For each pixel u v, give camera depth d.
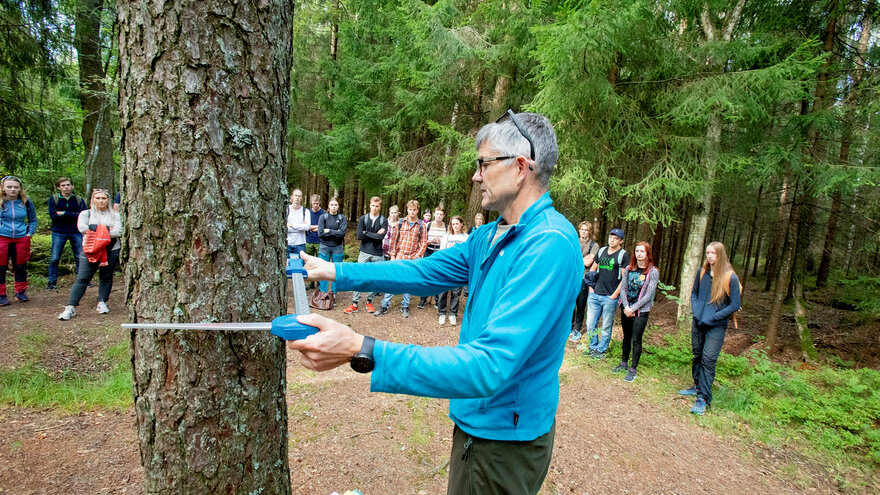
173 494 1.27
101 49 7.29
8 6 5.50
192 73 1.12
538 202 1.19
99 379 3.76
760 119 5.76
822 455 3.68
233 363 1.25
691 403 4.51
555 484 2.91
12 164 6.33
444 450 3.13
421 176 9.24
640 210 6.08
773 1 6.08
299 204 6.72
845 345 7.16
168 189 1.15
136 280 1.22
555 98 5.47
